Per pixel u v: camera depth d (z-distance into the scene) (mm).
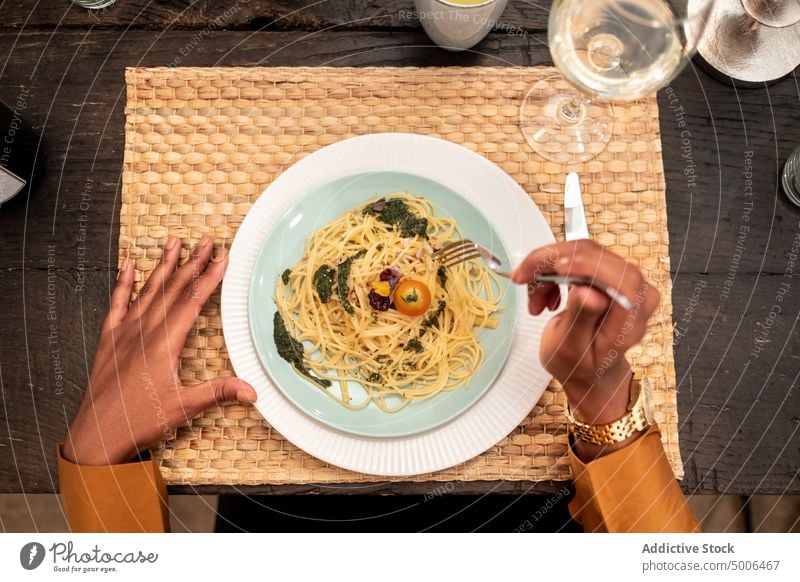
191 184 948
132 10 987
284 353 897
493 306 911
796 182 938
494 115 967
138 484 857
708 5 957
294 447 891
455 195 906
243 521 1188
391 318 940
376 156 919
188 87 965
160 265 915
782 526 1257
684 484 908
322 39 986
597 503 833
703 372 925
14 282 943
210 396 864
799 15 954
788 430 912
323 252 931
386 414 890
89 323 938
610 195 946
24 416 917
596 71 860
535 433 892
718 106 972
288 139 960
